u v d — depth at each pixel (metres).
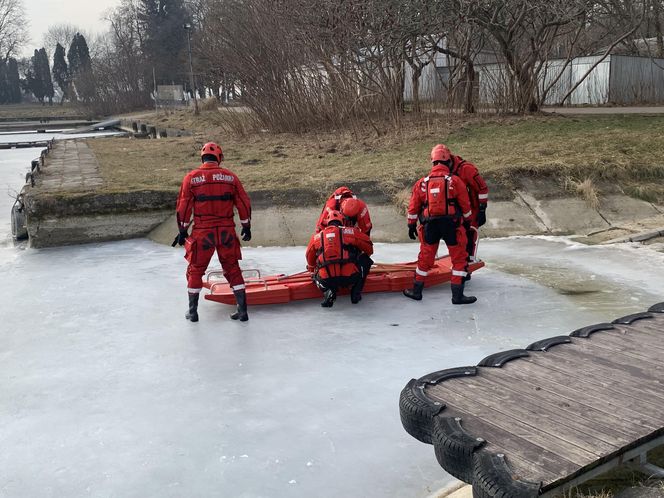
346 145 15.31
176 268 8.75
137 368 5.45
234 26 19.66
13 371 5.43
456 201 6.91
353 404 4.71
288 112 18.92
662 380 3.45
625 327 4.34
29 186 11.56
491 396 3.29
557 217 10.25
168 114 45.81
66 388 5.08
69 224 10.32
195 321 6.62
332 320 6.62
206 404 4.77
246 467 3.92
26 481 3.82
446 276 7.73
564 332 6.00
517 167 11.06
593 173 11.03
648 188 10.74
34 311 7.00
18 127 60.47
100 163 15.79
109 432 4.38
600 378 3.49
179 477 3.83
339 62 17.17
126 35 82.25
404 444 4.16
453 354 5.59
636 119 15.73
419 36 16.33
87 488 3.74
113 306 7.15
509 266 8.41
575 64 26.33
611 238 9.46
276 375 5.26
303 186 11.03
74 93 83.38
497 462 2.67
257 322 6.61
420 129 15.74
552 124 15.16
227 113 22.59
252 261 8.98
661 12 30.14
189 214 6.55
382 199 10.74
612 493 3.15
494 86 17.48
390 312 6.84
